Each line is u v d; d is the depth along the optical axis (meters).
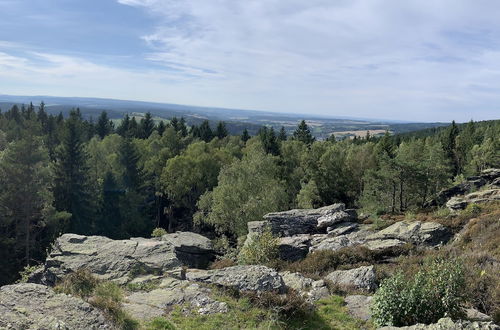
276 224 31.67
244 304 13.29
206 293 14.45
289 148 76.00
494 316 11.94
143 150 83.75
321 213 32.22
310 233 30.81
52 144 87.50
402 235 24.05
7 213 46.12
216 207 50.53
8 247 44.84
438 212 29.56
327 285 16.55
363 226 29.27
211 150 82.69
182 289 14.90
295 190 68.75
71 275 14.41
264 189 50.41
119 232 67.56
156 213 82.88
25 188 46.75
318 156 69.31
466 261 16.27
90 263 17.78
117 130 117.94
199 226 70.56
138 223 68.62
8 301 9.98
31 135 50.16
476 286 13.12
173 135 92.12
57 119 109.44
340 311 13.66
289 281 17.50
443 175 45.03
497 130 101.56
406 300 11.64
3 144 73.25
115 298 13.00
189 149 80.44
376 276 17.30
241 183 51.16
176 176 73.31
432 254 19.62
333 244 24.38
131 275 16.61
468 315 11.89
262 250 24.55
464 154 90.44
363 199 48.38
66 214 50.66
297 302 13.06
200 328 11.66
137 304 13.38
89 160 72.88
